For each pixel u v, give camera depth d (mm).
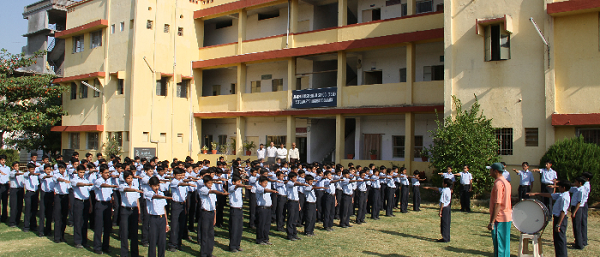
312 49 21922
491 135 15977
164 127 24734
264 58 23594
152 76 24266
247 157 24375
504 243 8250
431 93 19094
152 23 24391
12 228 12914
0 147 29250
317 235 12047
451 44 17344
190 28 26203
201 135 28016
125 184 10047
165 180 11547
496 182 8414
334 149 25562
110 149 23406
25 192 13383
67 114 27234
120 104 24094
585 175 10383
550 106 15344
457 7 17297
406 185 15836
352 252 10195
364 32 20844
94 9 26125
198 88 26672
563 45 15297
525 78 15898
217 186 11633
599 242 10867
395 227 13117
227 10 25156
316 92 22188
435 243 11008
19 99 25250
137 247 9703
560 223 9133
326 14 24719
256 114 24047
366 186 15297
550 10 15203
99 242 10211
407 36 19156
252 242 11219
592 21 14883
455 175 15938
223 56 25609
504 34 16281
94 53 25797
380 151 22219
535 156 15609
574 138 14547
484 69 16656
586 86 14898
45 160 13844
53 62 31844
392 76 21641
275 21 25516
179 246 10625
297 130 24938
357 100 21031
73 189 10781
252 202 12898
